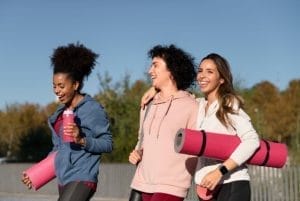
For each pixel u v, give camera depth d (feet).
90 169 20.92
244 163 18.48
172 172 20.15
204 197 19.10
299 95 235.20
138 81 135.13
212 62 19.57
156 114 20.79
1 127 301.02
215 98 19.60
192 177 20.42
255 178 69.82
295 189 66.39
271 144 18.84
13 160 206.18
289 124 213.46
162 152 20.26
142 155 20.93
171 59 21.24
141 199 20.70
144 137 20.90
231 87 19.52
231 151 18.29
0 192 106.73
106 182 89.35
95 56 21.76
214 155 18.31
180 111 20.43
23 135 213.05
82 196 20.70
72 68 21.30
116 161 121.80
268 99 260.83
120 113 128.16
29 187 21.54
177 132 18.61
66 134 19.98
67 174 20.84
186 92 21.07
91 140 20.54
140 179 20.62
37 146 205.46
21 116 305.32
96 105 21.30
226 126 18.78
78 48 21.53
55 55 21.50
